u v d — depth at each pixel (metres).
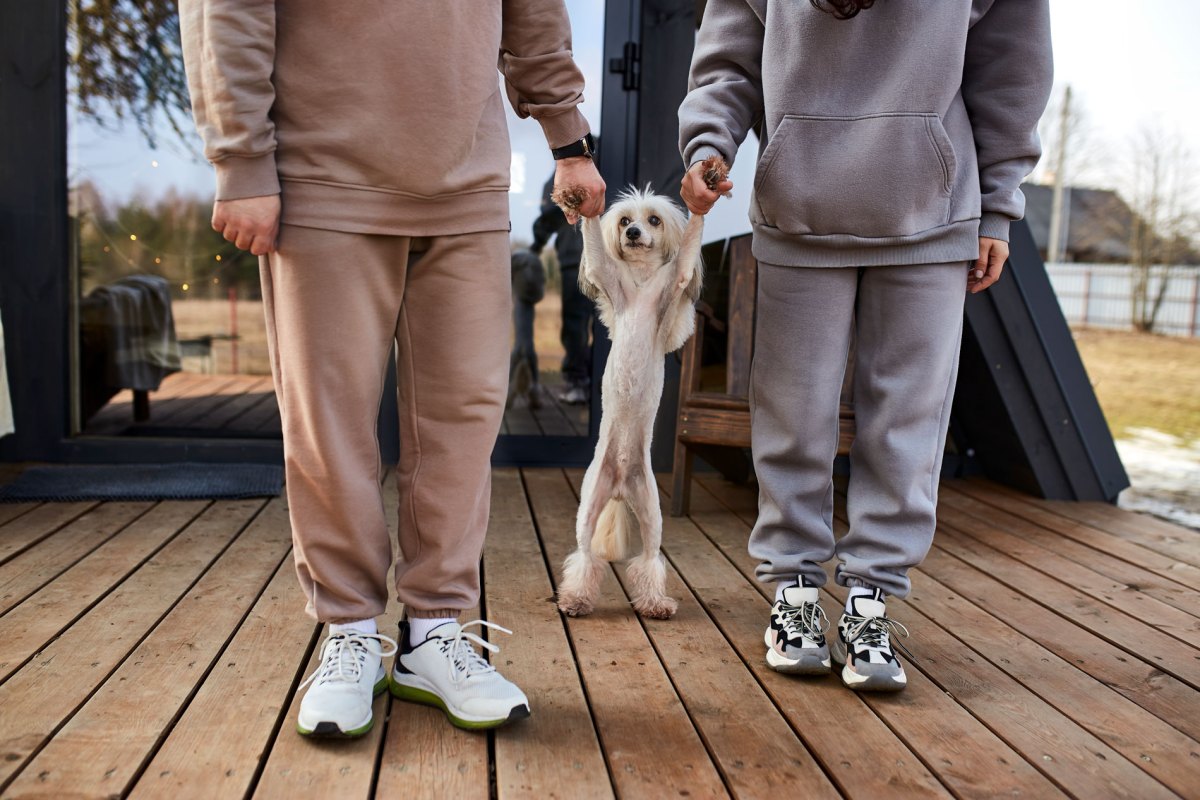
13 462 3.40
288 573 2.27
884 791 1.34
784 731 1.52
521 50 1.53
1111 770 1.42
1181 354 12.60
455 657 1.49
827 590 2.28
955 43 1.53
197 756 1.37
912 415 1.65
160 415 3.61
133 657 1.73
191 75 1.25
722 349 3.52
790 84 1.60
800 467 1.75
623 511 2.16
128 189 3.52
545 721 1.51
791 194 1.61
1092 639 2.02
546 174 3.59
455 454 1.46
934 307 1.62
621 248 1.97
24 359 3.37
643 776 1.35
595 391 3.66
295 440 1.38
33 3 3.26
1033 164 1.68
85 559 2.35
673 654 1.84
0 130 3.28
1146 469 4.95
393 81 1.29
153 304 3.58
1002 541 2.87
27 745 1.39
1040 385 3.39
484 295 1.43
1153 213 14.65
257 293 3.63
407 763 1.36
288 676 1.66
